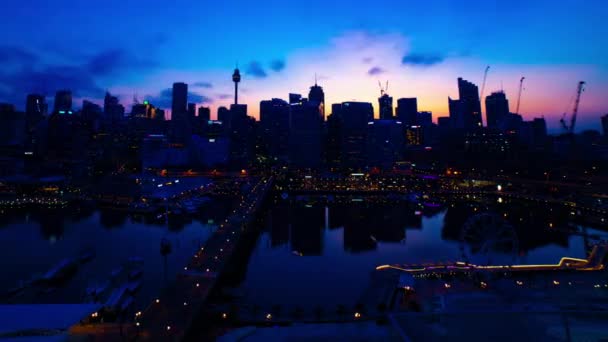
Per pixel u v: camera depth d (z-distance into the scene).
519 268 99.06
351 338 30.14
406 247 148.25
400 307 82.81
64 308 38.91
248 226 157.75
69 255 132.25
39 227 172.88
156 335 64.50
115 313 85.00
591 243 147.62
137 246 143.75
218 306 83.62
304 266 127.00
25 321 35.41
